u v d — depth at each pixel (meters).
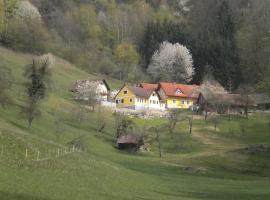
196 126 164.00
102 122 143.50
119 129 137.12
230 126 166.62
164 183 78.12
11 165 53.34
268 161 107.69
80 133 127.19
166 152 131.25
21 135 73.56
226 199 65.25
